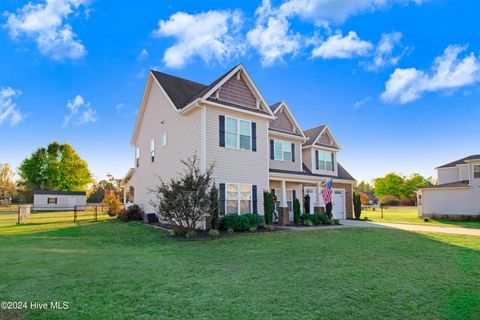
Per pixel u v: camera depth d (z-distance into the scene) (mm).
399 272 6645
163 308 4320
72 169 53250
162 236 11953
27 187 54656
